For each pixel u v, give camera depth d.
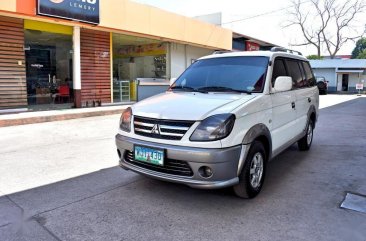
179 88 4.83
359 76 35.22
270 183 4.59
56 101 14.40
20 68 11.16
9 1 9.73
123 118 4.20
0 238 3.06
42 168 5.25
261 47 26.77
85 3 11.62
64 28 12.44
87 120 10.66
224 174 3.47
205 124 3.46
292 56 5.64
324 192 4.24
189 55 19.14
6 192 4.20
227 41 20.45
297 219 3.47
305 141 6.30
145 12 14.20
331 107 16.22
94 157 5.94
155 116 3.71
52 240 3.04
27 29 11.45
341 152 6.35
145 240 3.05
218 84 4.60
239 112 3.65
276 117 4.54
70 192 4.21
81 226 3.30
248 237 3.11
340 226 3.31
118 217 3.51
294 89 5.40
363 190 4.30
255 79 4.47
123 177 4.81
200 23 17.77
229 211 3.67
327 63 35.31
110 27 12.77
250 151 3.80
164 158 3.57
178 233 3.18
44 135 8.01
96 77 13.76
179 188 4.34
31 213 3.58
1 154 6.11
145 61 19.06
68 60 15.12
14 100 11.07
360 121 10.73
